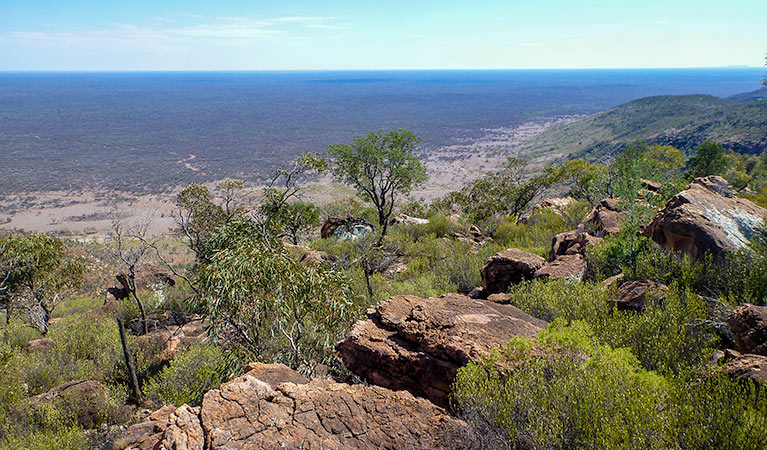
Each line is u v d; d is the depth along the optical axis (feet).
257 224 32.60
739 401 10.17
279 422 12.10
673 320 16.84
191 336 42.04
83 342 39.17
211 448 10.94
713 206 28.12
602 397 10.70
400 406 13.26
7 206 558.56
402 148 95.91
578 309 21.89
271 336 27.71
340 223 83.87
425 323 20.24
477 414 12.05
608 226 44.01
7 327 45.29
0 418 23.03
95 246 138.72
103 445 22.34
